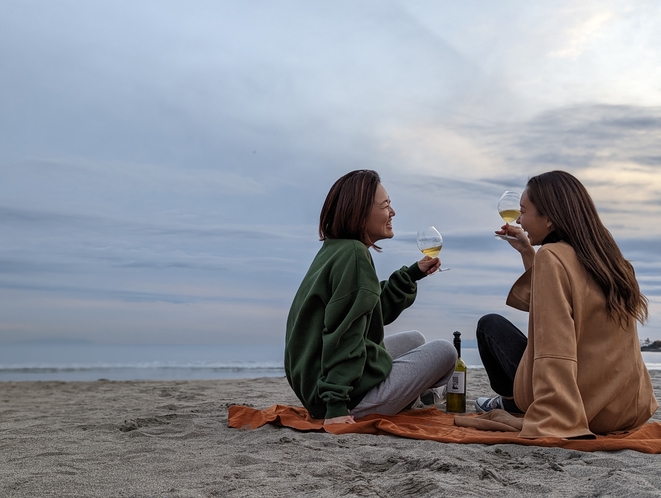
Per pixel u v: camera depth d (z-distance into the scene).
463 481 2.31
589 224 3.15
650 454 2.76
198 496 2.20
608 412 3.04
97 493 2.27
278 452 2.86
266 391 6.78
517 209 3.78
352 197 3.68
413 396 3.58
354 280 3.43
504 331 3.63
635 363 3.09
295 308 3.75
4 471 2.61
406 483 2.30
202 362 19.23
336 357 3.38
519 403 3.22
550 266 3.04
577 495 2.16
